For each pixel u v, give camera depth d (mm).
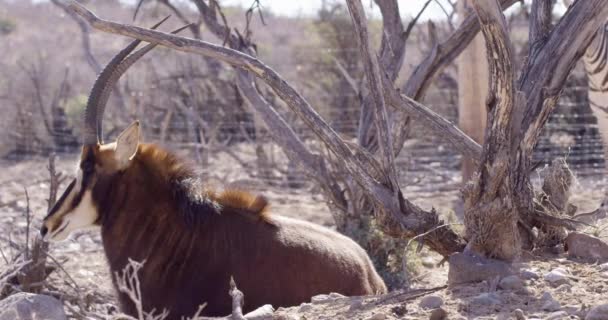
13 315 5512
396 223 6230
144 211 6504
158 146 6719
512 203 5797
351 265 6609
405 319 4965
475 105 11078
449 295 5406
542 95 6309
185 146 17406
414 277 8578
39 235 6570
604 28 10141
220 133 18922
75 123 21031
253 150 17969
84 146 6527
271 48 31141
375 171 6453
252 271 6305
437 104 18953
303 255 6406
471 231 5914
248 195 6668
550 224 6258
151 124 18531
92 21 6039
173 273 6406
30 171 17594
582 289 5254
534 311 4887
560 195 6742
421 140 17016
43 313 5598
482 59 10977
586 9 6375
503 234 5836
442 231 6250
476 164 6566
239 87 9367
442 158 16500
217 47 6160
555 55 6371
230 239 6398
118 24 6059
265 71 6160
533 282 5461
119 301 6605
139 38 6105
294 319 5199
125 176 6523
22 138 20109
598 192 13453
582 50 6426
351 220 9078
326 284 6398
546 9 6621
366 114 9406
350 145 6551
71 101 22703
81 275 8977
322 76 22281
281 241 6418
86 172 6480
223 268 6320
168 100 18906
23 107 20859
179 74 20109
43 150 20047
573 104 16312
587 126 15914
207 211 6496
